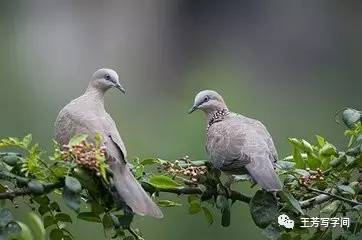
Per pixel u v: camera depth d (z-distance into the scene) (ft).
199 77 57.98
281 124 52.49
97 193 24.31
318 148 27.12
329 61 69.00
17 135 48.65
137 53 69.21
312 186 26.27
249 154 26.91
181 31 70.90
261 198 25.11
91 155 23.57
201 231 41.19
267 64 68.08
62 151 24.09
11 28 64.90
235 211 41.32
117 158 25.13
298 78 65.00
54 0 67.56
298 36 70.44
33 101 52.49
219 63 63.57
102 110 28.32
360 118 25.86
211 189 25.76
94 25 68.74
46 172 23.58
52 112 51.93
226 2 71.36
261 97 55.88
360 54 69.15
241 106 54.34
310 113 54.85
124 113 52.85
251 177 26.63
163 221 41.42
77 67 65.41
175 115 52.11
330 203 26.43
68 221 24.93
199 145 46.60
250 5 71.41
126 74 67.21
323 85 63.77
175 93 59.21
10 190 23.68
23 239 25.67
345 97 62.23
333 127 51.90
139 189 24.63
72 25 67.51
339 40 70.13
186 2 71.31
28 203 25.63
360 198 26.40
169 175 25.80
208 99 31.30
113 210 24.54
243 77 59.88
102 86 31.53
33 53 64.18
